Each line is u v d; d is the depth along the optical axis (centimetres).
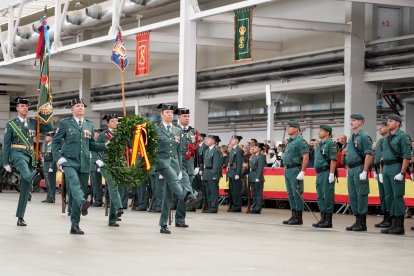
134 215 1625
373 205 1775
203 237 1120
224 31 2783
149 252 902
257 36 2670
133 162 1164
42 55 1256
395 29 2209
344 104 2333
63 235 1098
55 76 3328
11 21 2747
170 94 2953
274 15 2594
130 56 2900
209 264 799
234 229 1284
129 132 1162
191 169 1375
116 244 988
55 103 3750
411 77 1981
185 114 1394
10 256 838
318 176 1366
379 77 2061
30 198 2183
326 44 2370
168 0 2212
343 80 2153
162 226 1175
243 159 1883
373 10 2156
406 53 1997
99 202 1944
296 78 2372
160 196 1753
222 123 2977
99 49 2717
